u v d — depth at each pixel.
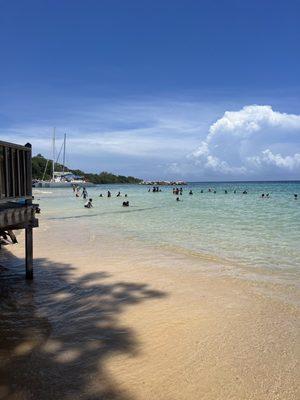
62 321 7.37
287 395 4.94
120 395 4.93
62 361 5.79
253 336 6.63
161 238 17.62
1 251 14.33
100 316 7.62
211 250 14.46
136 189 113.06
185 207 38.81
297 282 9.97
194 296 8.86
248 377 5.35
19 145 9.32
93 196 67.31
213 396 4.93
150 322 7.29
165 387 5.12
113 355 5.98
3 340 6.50
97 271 11.25
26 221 10.04
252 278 10.40
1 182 8.61
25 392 4.98
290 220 25.12
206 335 6.69
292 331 6.83
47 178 142.50
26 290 9.38
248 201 49.12
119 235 18.70
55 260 12.77
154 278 10.45
